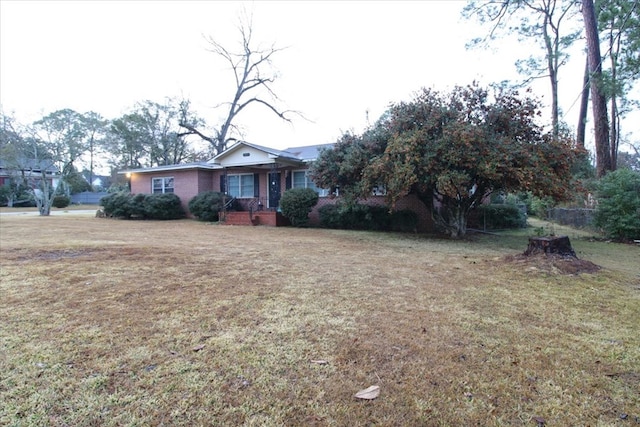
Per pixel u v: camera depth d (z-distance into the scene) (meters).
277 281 4.27
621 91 10.38
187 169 17.23
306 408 1.75
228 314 3.06
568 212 13.20
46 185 20.00
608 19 10.77
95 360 2.21
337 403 1.79
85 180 42.16
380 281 4.32
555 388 1.95
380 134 9.30
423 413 1.72
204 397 1.83
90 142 31.95
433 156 7.71
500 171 7.47
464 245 8.07
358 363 2.20
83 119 31.28
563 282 4.27
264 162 14.11
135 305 3.27
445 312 3.17
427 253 6.72
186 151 31.14
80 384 1.93
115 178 35.84
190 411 1.71
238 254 6.27
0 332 2.62
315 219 14.11
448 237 9.84
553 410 1.75
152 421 1.63
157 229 11.47
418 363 2.21
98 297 3.51
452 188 7.51
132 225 12.99
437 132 8.32
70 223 13.09
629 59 10.08
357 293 3.77
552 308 3.31
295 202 13.09
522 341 2.55
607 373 2.12
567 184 7.93
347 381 1.99
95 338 2.54
